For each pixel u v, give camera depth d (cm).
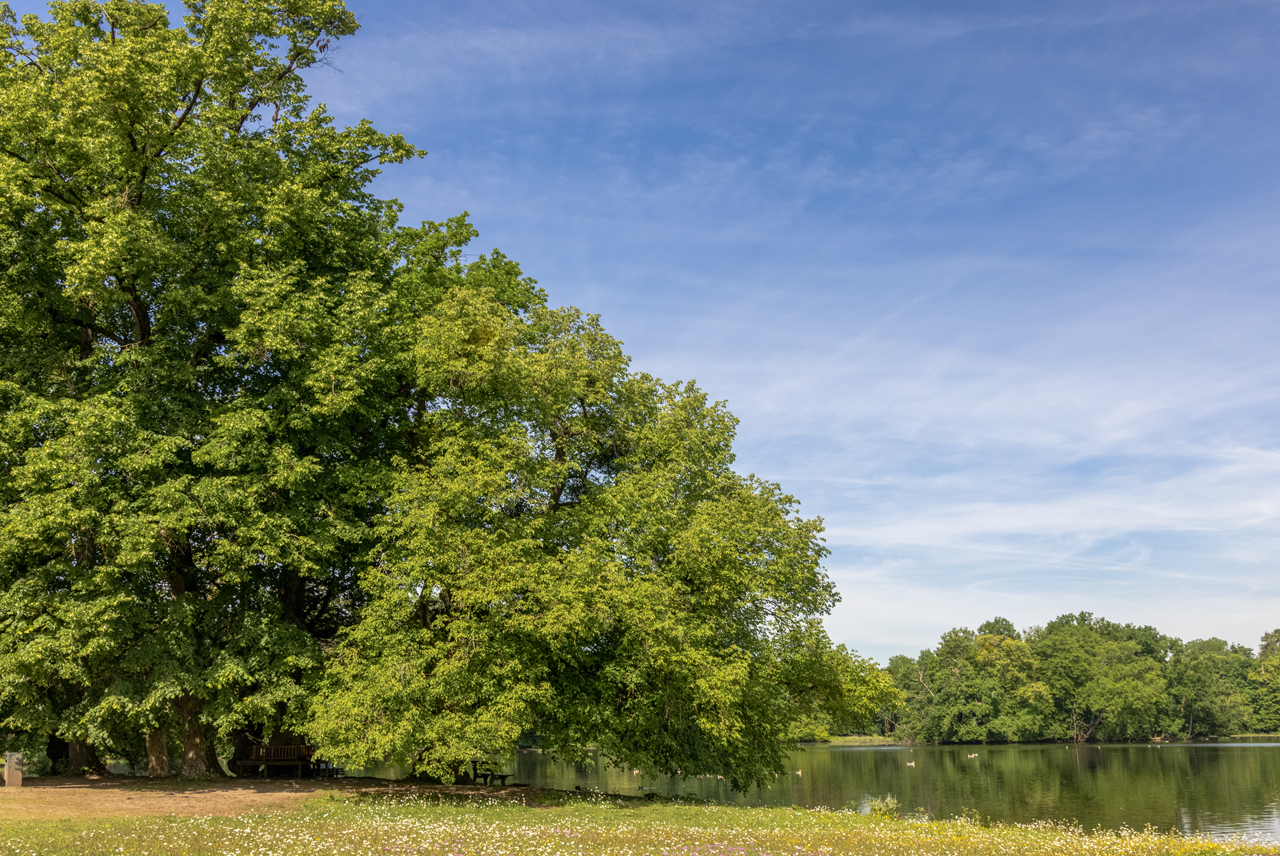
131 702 2216
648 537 2497
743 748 2792
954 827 2150
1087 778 6272
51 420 2294
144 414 2375
